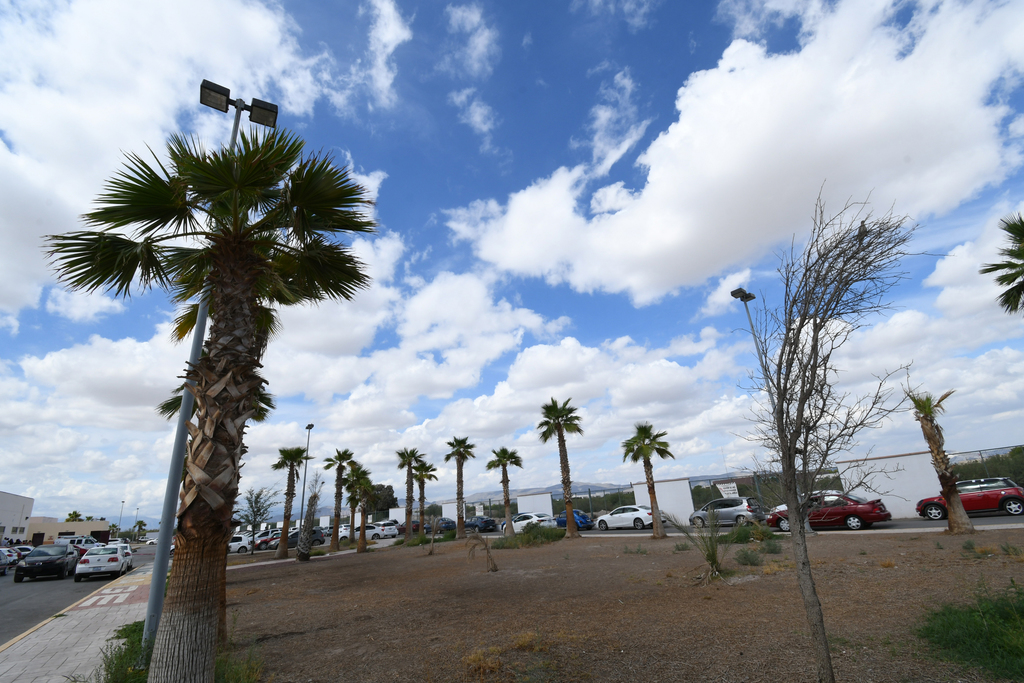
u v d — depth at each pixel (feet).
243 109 25.89
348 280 22.91
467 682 17.31
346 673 19.22
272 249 21.15
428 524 147.54
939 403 48.78
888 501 72.08
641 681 16.53
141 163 17.07
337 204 19.33
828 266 14.14
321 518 199.82
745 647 19.08
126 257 18.06
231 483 15.08
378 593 39.40
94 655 25.13
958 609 19.20
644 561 46.85
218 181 16.93
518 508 140.67
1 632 33.94
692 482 100.58
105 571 69.10
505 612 28.45
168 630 13.56
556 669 18.08
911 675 15.01
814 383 13.99
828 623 21.35
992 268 48.01
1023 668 14.34
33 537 215.31
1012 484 58.85
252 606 36.73
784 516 65.00
